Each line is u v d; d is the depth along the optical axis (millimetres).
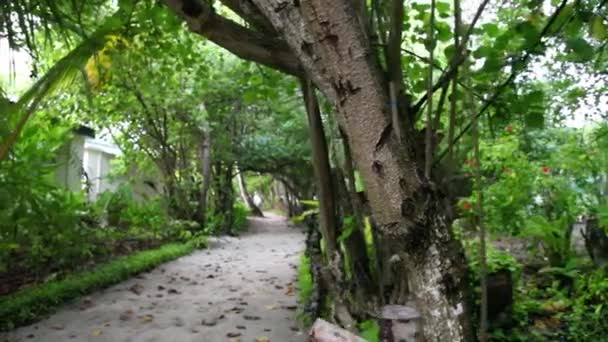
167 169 13406
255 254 10484
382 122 1791
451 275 1860
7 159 5102
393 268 3037
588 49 2490
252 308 5309
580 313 4250
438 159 2256
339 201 3566
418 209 1824
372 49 2008
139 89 9711
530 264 6023
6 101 4062
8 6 3701
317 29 1757
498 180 6727
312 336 2424
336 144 3607
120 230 9586
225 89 11383
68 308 5176
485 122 3926
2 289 5387
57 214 5957
